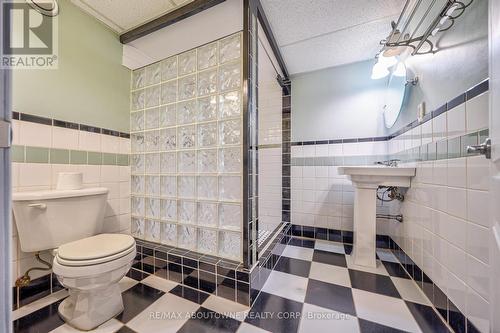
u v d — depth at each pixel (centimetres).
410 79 141
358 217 156
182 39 148
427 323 97
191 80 145
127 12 137
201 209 138
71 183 118
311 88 221
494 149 58
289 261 164
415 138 133
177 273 132
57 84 125
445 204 97
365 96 201
